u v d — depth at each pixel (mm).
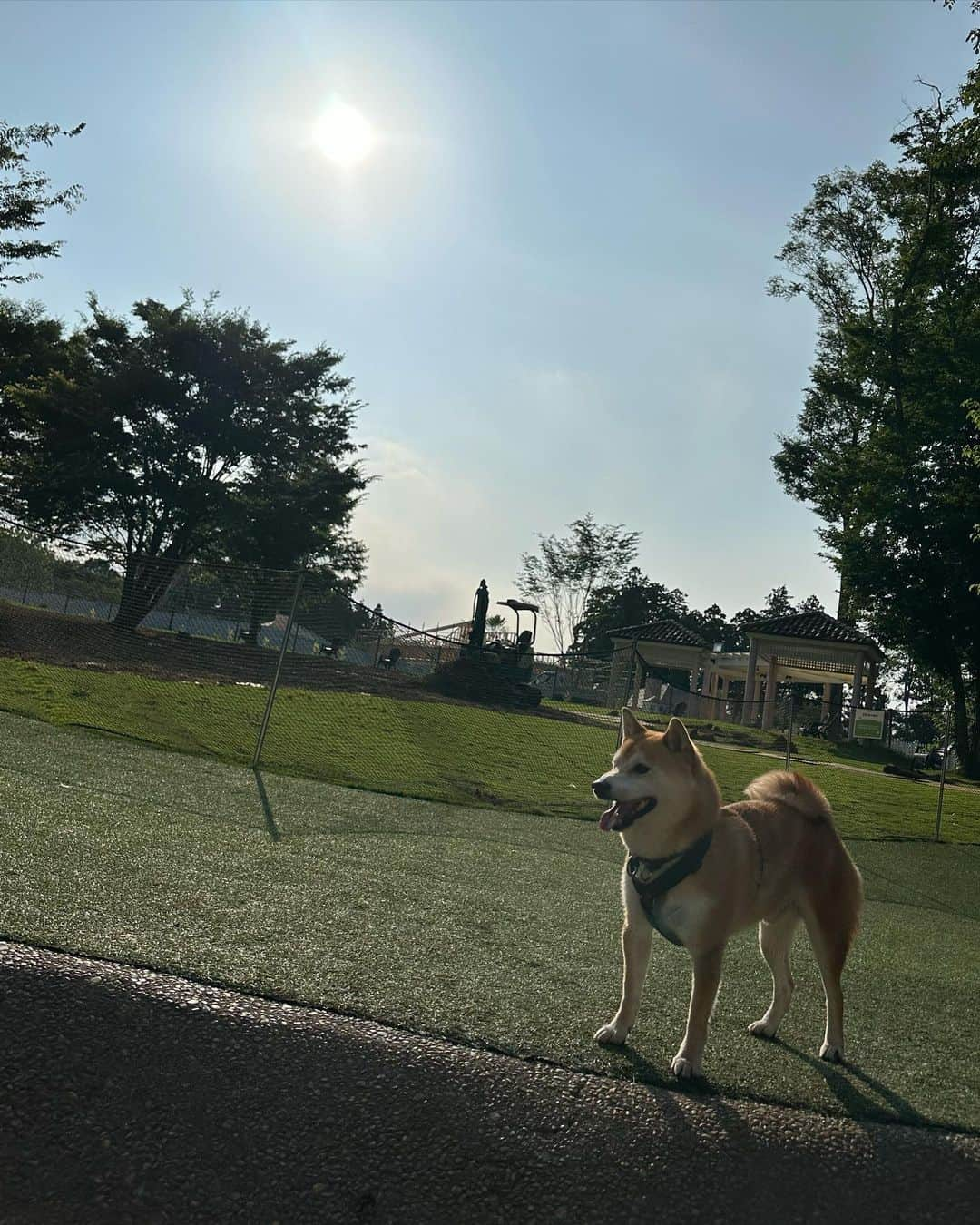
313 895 5656
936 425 29516
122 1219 2988
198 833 6793
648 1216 3219
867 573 30703
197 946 4316
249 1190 3107
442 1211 3127
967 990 6246
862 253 38875
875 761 27594
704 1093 3824
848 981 6066
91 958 3891
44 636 17344
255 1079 3438
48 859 5336
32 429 31109
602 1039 4133
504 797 11734
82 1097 3277
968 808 18188
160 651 18344
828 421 40250
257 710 14742
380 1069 3553
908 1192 3506
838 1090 4109
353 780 10969
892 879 10820
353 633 24672
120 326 31844
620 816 4223
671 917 4172
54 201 25406
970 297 29828
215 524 31828
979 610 29516
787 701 17078
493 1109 3477
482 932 5520
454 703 19672
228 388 31969
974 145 21500
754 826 4551
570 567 64438
